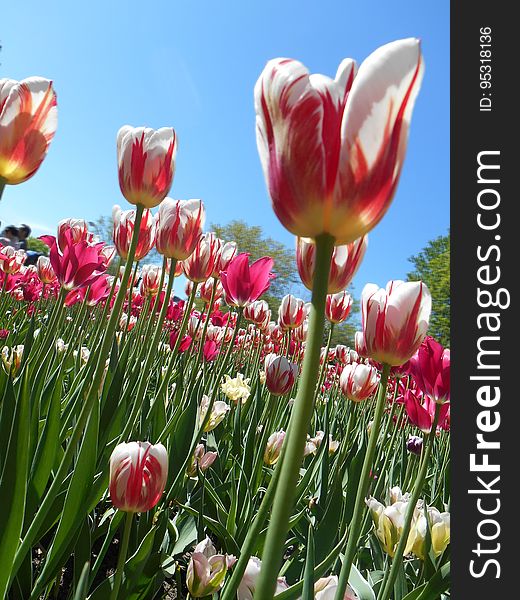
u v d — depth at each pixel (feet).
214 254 8.04
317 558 6.66
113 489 4.03
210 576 4.91
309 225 2.33
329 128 2.25
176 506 8.40
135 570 5.28
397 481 11.93
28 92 3.98
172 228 6.68
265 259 8.21
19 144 3.99
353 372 9.24
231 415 13.84
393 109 2.27
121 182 4.89
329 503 6.89
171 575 6.72
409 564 7.27
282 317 12.39
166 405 11.03
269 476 10.46
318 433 11.95
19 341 17.17
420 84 2.34
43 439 5.80
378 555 7.64
